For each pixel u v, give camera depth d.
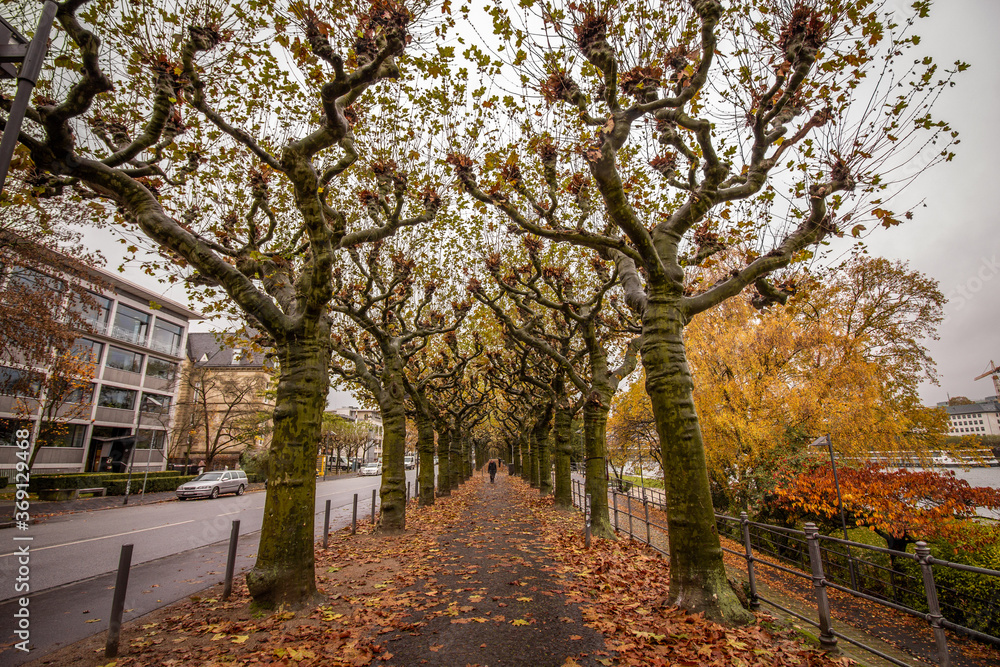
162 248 8.91
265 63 8.18
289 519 6.08
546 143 8.47
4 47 3.66
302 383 6.46
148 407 38.41
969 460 15.05
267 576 5.84
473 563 8.30
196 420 38.88
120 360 35.94
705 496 5.67
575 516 14.34
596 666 4.26
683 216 6.71
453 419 25.98
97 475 27.00
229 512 19.16
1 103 5.67
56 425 26.73
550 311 16.12
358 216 11.23
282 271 8.20
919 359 21.44
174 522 16.11
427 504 16.89
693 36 7.14
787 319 15.80
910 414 16.14
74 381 23.42
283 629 5.26
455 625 5.30
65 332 17.45
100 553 10.70
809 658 4.57
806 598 9.73
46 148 5.66
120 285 35.28
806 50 5.98
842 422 14.55
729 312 16.89
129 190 6.18
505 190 8.14
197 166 8.66
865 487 11.12
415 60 7.82
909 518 10.02
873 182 6.74
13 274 15.45
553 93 6.90
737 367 15.67
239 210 10.04
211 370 46.16
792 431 15.09
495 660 4.42
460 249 14.62
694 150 8.61
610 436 24.39
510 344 16.58
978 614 7.89
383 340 11.97
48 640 5.36
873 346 21.14
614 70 6.14
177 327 41.59
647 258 6.13
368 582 7.14
